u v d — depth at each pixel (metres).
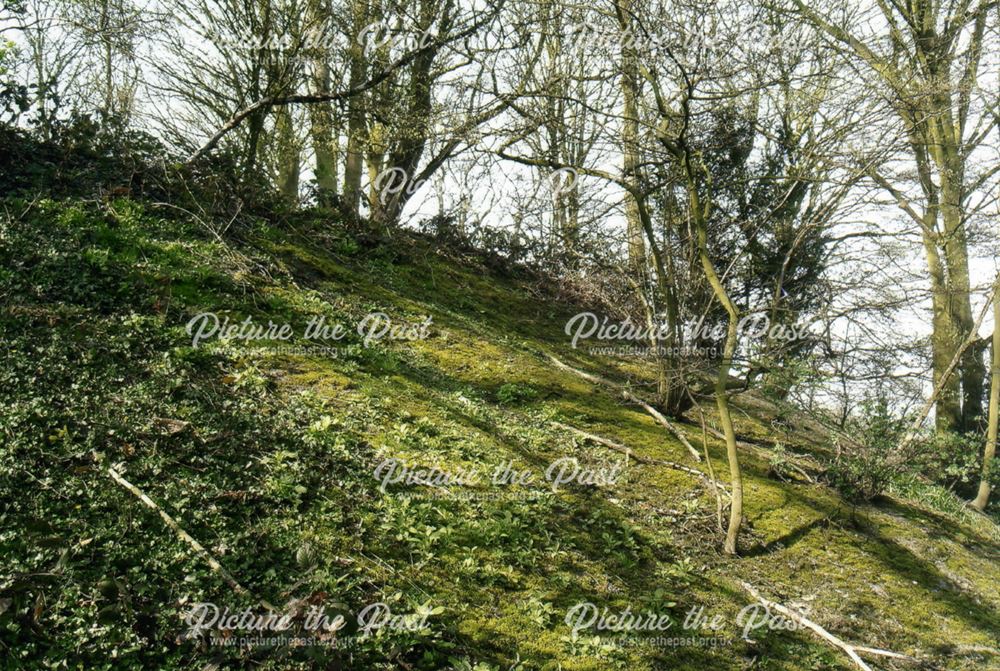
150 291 6.46
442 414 6.40
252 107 9.26
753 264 8.12
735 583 5.38
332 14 10.13
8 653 3.27
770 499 6.73
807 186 8.41
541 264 11.83
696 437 7.58
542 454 6.37
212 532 4.21
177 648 3.52
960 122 11.92
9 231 6.34
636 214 8.30
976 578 6.56
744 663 4.55
